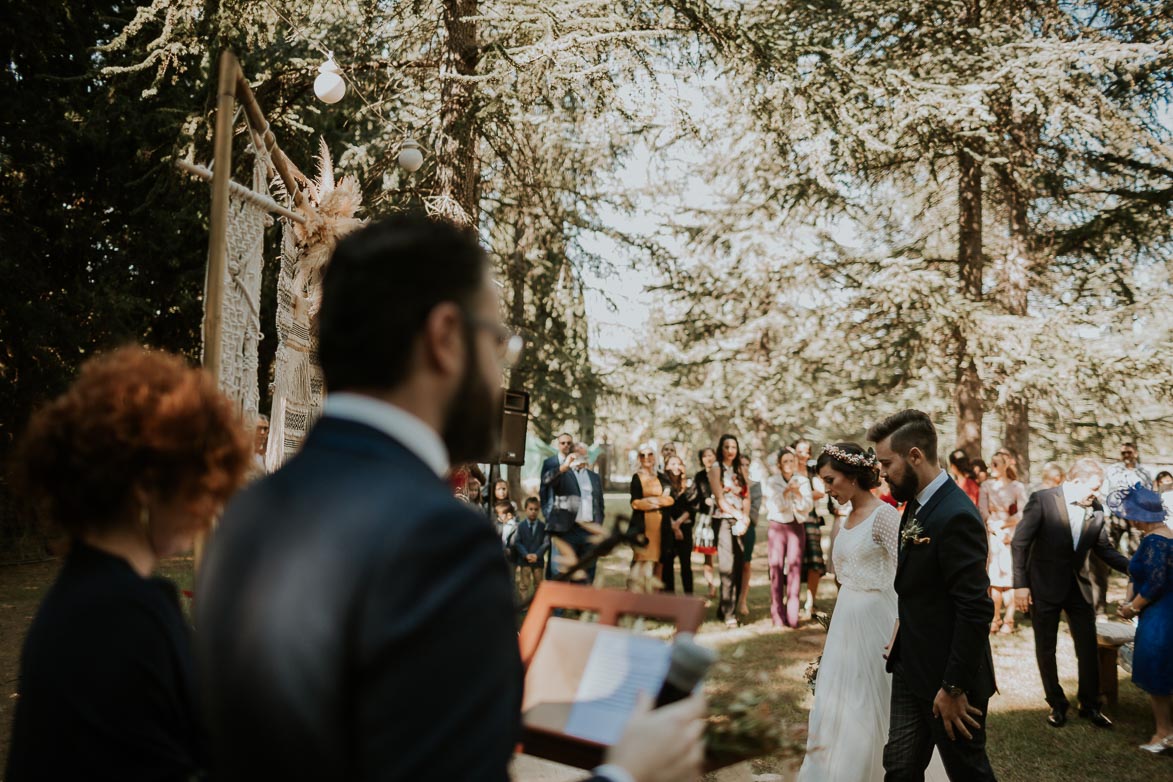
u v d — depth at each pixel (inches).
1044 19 566.9
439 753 30.5
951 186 688.4
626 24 319.0
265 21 333.7
